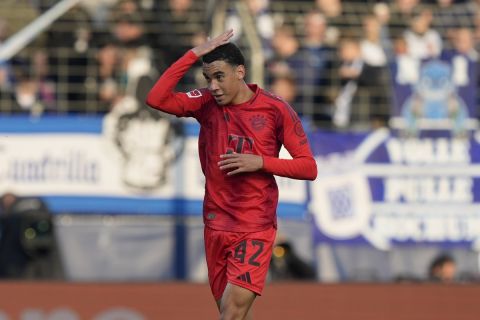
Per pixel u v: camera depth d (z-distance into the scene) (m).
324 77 35.94
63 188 33.91
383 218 34.44
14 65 35.44
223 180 20.73
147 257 33.84
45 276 33.44
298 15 36.47
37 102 35.34
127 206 34.00
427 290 32.44
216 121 20.62
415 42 36.41
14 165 33.88
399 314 32.41
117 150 34.16
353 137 34.72
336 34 36.38
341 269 34.09
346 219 34.31
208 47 20.06
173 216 34.00
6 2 36.12
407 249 34.41
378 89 35.88
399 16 36.88
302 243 34.03
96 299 32.00
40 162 33.94
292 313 32.12
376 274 34.16
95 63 35.53
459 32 36.78
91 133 34.19
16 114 34.69
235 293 20.56
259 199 20.73
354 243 34.25
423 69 36.03
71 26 35.94
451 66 36.03
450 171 34.88
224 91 20.06
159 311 32.06
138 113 34.38
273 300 32.19
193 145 34.28
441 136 35.25
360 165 34.62
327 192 34.31
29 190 33.81
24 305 31.81
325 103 35.81
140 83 35.06
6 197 33.69
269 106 20.47
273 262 33.69
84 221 33.81
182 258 33.91
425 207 34.59
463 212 34.66
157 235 33.91
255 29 36.03
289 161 20.28
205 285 32.22
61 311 31.89
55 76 35.47
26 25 35.94
